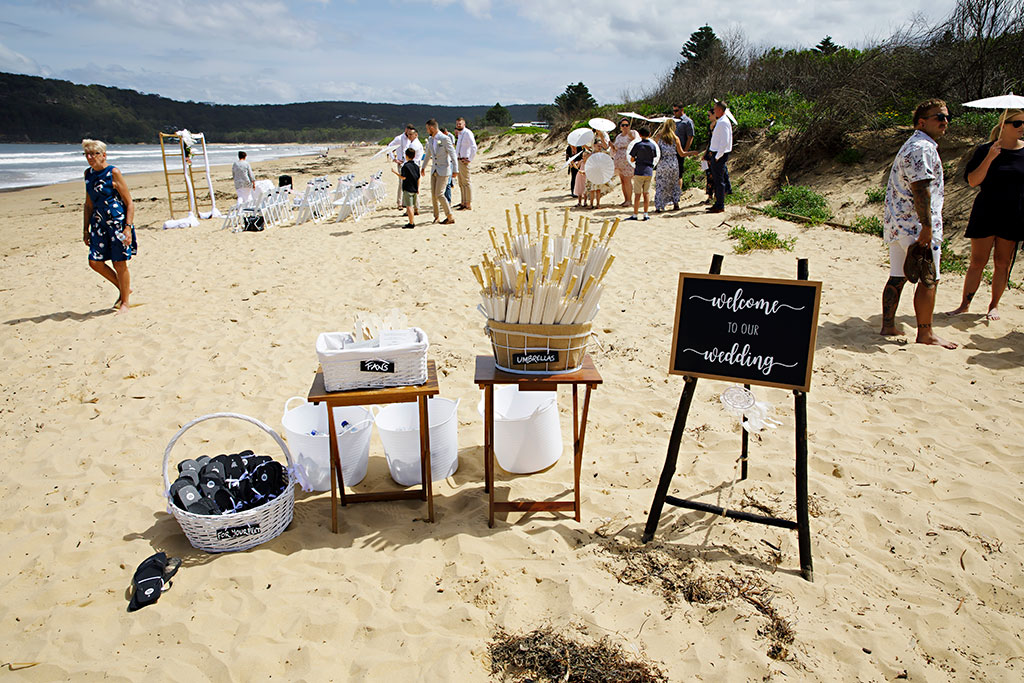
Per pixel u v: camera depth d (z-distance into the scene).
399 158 14.61
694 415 4.61
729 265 8.12
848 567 3.00
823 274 7.60
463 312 7.02
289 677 2.51
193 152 14.98
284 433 4.56
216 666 2.57
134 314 7.40
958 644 2.57
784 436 4.24
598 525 3.40
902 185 5.30
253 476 3.49
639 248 9.26
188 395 5.27
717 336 3.05
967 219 8.61
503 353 3.26
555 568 3.07
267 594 2.96
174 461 4.23
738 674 2.44
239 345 6.33
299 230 12.75
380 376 3.29
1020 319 5.93
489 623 2.75
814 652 2.54
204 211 17.28
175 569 3.12
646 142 10.88
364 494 3.69
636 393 5.02
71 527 3.53
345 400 3.25
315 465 3.77
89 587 3.08
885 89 12.00
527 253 3.36
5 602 3.01
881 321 6.08
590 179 7.44
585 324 3.19
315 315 7.15
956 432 4.17
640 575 3.00
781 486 3.65
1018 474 3.68
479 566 3.11
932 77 11.54
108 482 3.97
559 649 2.57
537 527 3.38
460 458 4.23
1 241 13.88
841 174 11.67
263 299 7.80
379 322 3.57
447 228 11.79
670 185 11.76
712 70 20.23
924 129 5.11
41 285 8.92
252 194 14.00
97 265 7.44
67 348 6.45
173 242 12.12
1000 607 2.78
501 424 3.88
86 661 2.63
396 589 2.97
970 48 10.88
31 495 3.88
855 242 8.97
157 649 2.68
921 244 5.20
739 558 3.08
